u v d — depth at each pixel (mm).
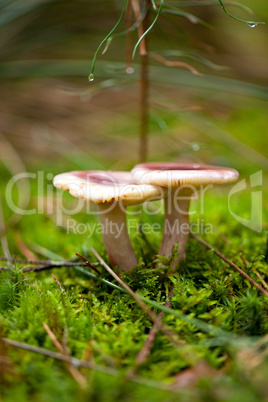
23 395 283
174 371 294
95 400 281
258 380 281
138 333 314
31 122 661
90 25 517
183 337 308
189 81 490
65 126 656
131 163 539
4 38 512
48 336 308
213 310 315
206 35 603
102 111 710
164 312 322
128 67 430
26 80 591
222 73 626
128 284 343
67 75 506
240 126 630
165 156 560
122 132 640
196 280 358
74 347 305
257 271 361
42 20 510
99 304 333
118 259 359
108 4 489
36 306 327
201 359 293
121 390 281
